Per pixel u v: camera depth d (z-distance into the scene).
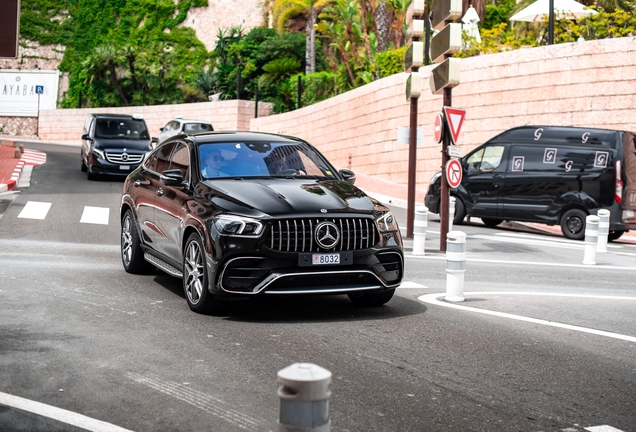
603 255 14.49
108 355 6.08
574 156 17.58
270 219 7.30
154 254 9.31
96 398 5.04
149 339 6.62
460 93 26.89
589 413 4.95
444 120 13.78
